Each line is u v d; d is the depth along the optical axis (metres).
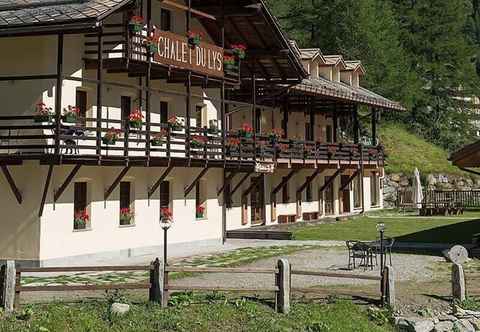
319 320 14.53
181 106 27.59
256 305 14.93
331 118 45.53
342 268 21.17
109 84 21.47
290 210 38.91
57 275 19.70
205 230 28.61
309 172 40.31
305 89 34.16
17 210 21.20
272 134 33.22
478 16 101.19
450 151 65.06
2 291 13.33
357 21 57.50
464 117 69.25
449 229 33.50
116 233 23.95
